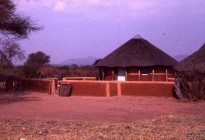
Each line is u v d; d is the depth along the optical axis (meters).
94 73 50.72
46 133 12.70
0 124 14.55
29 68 42.69
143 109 20.62
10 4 28.03
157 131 12.90
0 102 24.19
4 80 36.38
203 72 25.36
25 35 31.02
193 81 25.58
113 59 38.00
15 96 28.67
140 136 11.95
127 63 36.94
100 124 14.80
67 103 23.69
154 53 37.78
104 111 19.73
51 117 17.48
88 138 11.70
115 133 12.50
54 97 27.89
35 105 22.55
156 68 37.28
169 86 27.05
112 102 24.34
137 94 27.66
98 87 28.19
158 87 27.27
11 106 22.05
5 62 35.78
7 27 29.58
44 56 87.81
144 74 37.12
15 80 34.66
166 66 37.59
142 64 36.62
